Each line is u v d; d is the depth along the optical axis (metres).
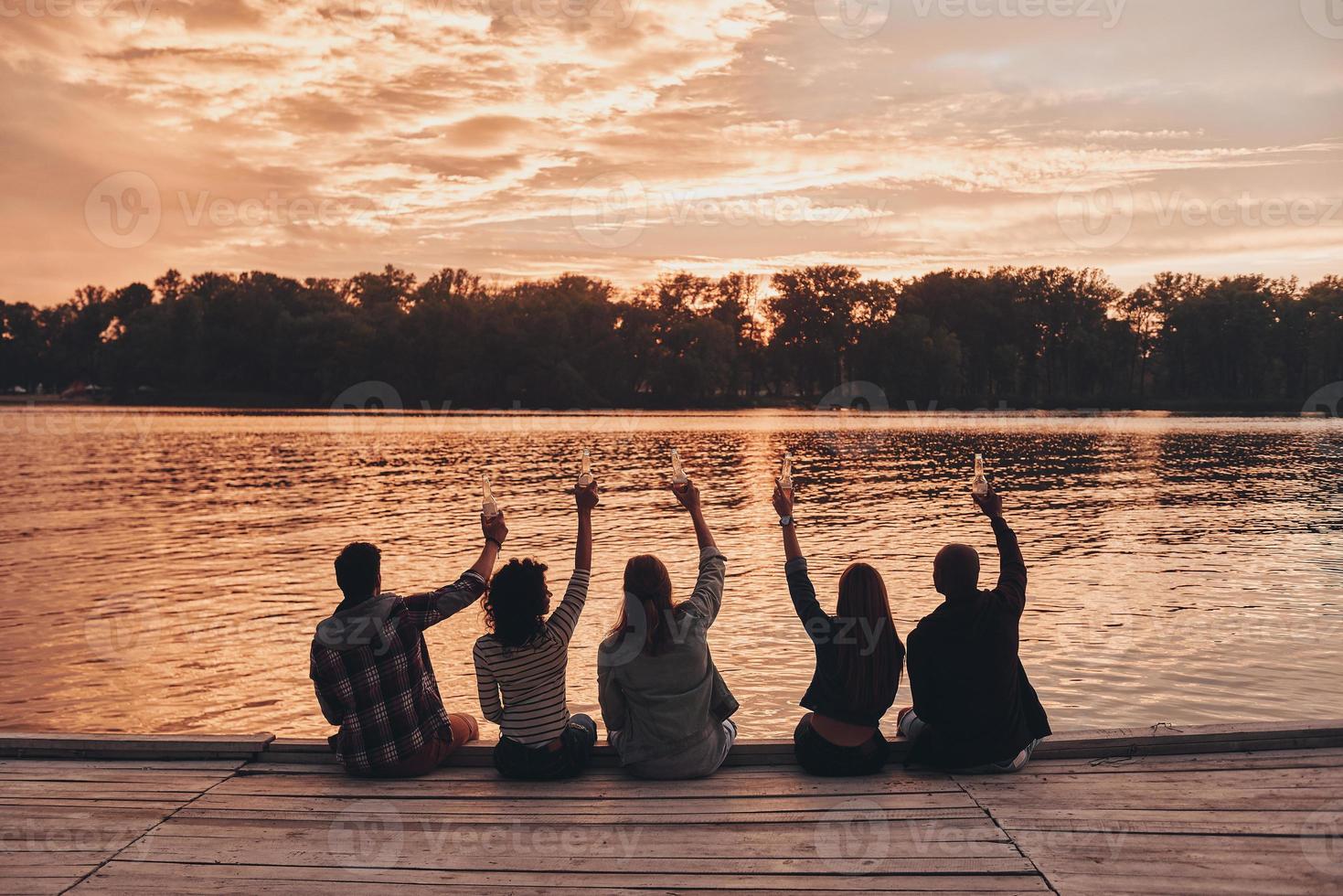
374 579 5.22
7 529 24.38
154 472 41.78
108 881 4.01
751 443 63.78
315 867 4.12
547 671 5.00
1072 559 19.95
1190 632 13.36
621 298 128.50
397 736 5.08
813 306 125.12
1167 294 127.31
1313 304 121.88
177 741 5.43
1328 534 23.53
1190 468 44.41
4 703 10.57
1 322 147.12
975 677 4.86
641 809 4.69
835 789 4.90
